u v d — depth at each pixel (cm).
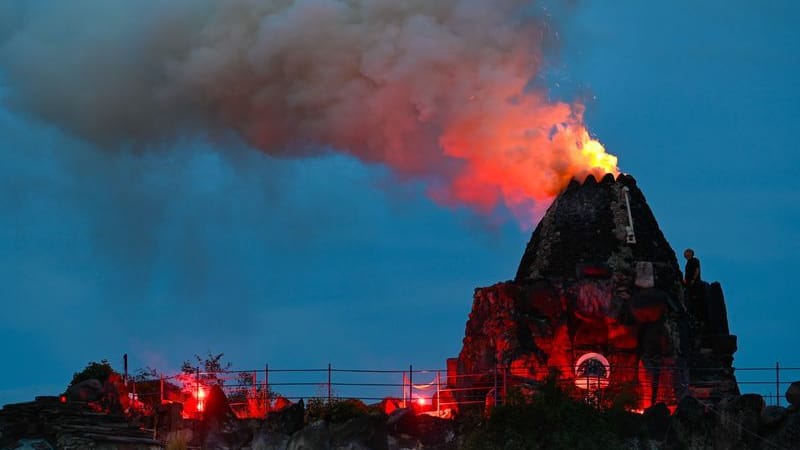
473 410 5991
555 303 6319
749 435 5769
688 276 6538
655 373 6191
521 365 6191
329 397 6203
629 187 6625
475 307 6475
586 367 6209
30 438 6025
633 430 5841
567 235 6519
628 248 6456
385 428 5944
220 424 6081
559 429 5716
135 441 6038
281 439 5988
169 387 6681
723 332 6425
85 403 6184
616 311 6300
